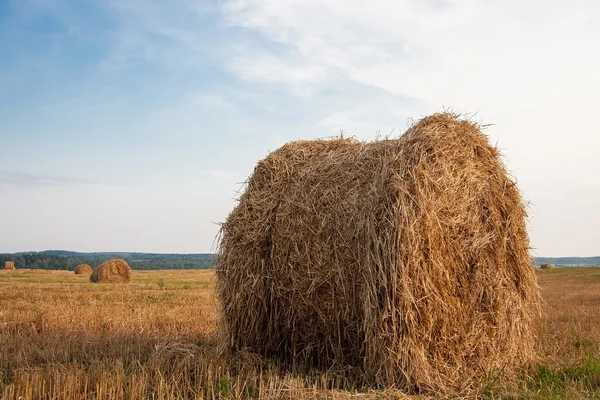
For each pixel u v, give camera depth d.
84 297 16.39
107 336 9.06
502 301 6.88
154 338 8.91
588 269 52.47
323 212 6.83
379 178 6.41
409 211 6.12
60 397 5.56
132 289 20.66
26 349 7.87
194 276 37.25
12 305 13.47
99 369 6.33
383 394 5.84
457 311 6.48
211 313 12.52
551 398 5.62
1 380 6.11
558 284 28.17
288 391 5.89
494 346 6.76
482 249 6.80
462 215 6.62
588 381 6.22
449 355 6.39
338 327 6.82
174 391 5.86
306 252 6.89
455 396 6.00
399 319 6.06
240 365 7.01
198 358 7.05
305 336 7.29
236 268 7.52
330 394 5.86
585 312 13.56
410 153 6.43
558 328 10.57
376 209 6.26
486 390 6.08
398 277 6.05
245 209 7.57
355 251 6.49
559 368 7.04
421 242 6.18
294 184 7.31
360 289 6.47
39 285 22.44
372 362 6.24
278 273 7.25
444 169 6.52
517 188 7.21
